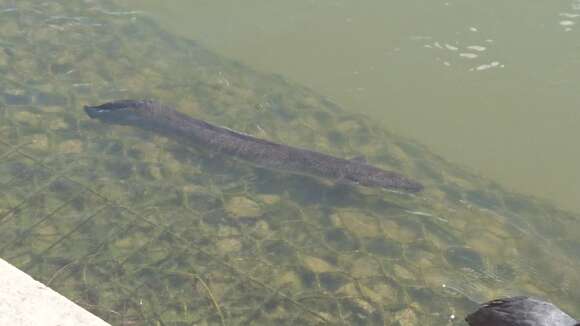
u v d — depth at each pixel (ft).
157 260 11.11
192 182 11.84
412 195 12.01
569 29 14.79
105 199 11.56
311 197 11.84
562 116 13.73
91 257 11.06
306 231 11.52
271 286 11.02
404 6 15.23
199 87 13.14
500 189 12.32
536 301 5.00
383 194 11.95
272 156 11.93
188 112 12.74
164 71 13.32
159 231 11.35
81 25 13.88
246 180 11.93
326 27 14.80
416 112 13.65
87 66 13.16
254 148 11.96
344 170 11.79
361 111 13.60
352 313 10.90
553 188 13.02
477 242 11.64
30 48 13.29
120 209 11.50
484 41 14.57
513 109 13.73
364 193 11.93
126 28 13.99
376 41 14.57
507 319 4.93
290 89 13.30
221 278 11.03
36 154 11.89
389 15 15.05
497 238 11.71
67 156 11.92
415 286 11.16
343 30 14.75
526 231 11.84
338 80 14.02
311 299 10.96
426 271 11.30
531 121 13.64
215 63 13.58
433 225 11.74
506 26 14.83
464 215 11.91
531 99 13.87
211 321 10.72
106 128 12.26
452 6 15.23
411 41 14.57
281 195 11.83
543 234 11.84
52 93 12.65
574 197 12.92
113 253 11.12
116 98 12.77
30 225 11.25
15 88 12.63
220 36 14.49
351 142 12.64
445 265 11.38
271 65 14.14
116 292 10.84
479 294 11.16
